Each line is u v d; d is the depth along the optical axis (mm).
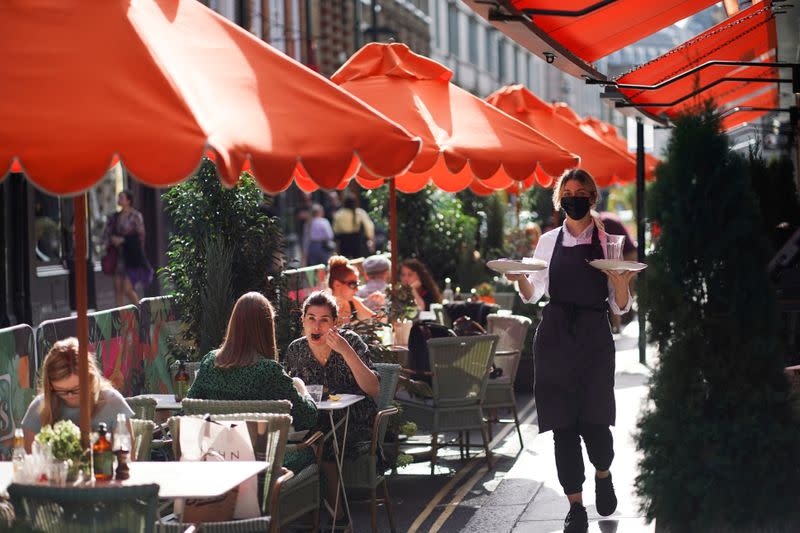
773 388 7750
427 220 21891
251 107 6645
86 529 5836
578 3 9945
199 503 7590
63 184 5738
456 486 11586
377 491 11414
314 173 6617
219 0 36656
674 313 7840
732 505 7691
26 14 6348
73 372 7660
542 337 9062
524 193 28516
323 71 49000
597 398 8984
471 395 12391
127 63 6219
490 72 81375
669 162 7910
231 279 12281
